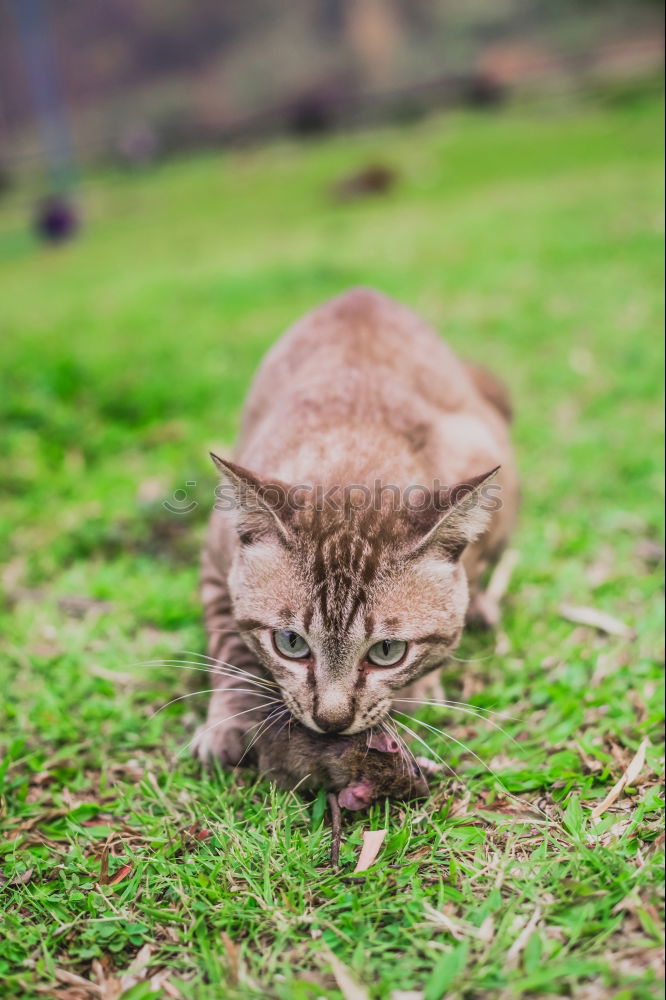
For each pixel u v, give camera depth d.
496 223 2.40
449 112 5.18
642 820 0.76
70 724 0.86
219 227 3.37
